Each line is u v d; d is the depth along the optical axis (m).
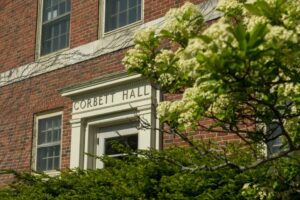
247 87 3.24
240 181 5.25
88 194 6.80
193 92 3.78
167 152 6.50
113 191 6.43
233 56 2.86
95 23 10.70
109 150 9.95
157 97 9.04
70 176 7.70
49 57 11.49
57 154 10.93
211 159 5.57
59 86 11.05
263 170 4.72
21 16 12.48
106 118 9.83
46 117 11.25
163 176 5.96
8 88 12.31
